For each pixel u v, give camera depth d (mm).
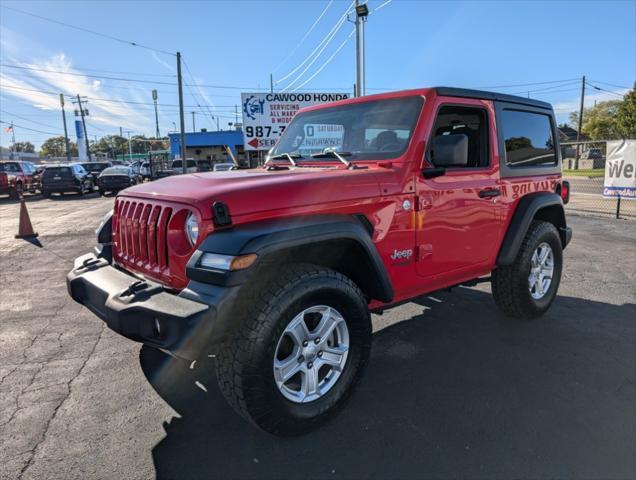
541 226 4199
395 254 3000
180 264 2506
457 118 3666
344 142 3574
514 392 3055
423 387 3129
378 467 2348
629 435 2592
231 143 47219
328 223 2529
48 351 3777
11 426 2727
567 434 2604
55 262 7188
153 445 2551
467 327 4188
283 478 2283
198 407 2934
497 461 2381
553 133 4453
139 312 2279
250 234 2270
